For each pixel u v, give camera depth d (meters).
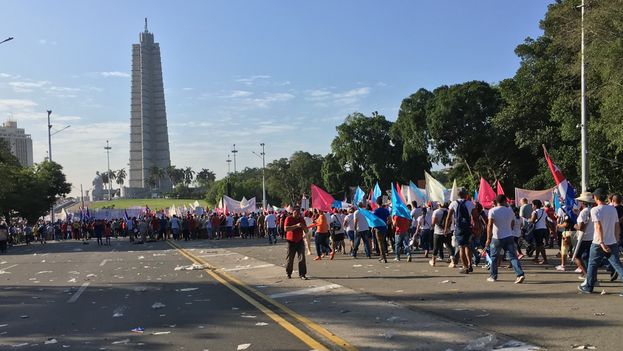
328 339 7.15
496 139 45.81
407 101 59.16
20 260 23.34
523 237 17.02
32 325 8.65
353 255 19.39
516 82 40.22
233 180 123.88
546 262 15.20
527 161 48.12
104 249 29.92
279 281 13.09
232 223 39.06
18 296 11.88
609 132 23.80
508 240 11.34
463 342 6.69
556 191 21.16
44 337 7.76
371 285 11.76
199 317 8.87
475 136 47.53
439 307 8.91
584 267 11.05
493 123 41.97
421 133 52.62
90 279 14.77
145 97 176.38
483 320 7.80
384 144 69.81
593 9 21.77
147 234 41.72
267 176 112.19
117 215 73.88
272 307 9.61
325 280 12.91
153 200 158.38
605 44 21.28
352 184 76.31
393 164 70.00
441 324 7.64
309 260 18.55
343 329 7.66
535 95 37.84
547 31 36.50
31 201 56.81
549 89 37.00
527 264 15.03
